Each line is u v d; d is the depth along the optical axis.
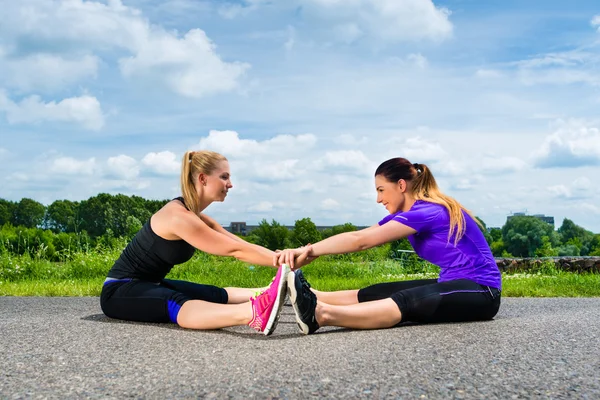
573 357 2.09
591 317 3.30
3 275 8.23
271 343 2.41
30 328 2.91
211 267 9.11
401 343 2.35
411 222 2.84
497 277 2.95
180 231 2.89
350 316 2.65
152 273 3.10
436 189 3.04
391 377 1.78
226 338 2.55
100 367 1.98
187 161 3.04
